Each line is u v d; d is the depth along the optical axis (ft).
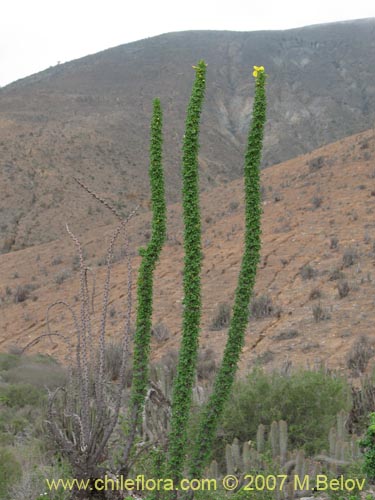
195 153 13.98
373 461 17.89
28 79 574.15
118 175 283.38
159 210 14.87
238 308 14.39
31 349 69.51
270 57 592.60
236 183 148.46
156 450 15.33
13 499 20.71
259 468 20.04
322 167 123.85
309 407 25.20
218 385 14.62
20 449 27.04
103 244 128.57
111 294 84.64
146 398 15.53
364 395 28.27
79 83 477.77
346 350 46.03
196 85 13.93
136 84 481.46
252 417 25.13
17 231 210.38
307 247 81.05
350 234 81.46
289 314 59.62
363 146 125.80
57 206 230.89
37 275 117.29
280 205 108.37
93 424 16.28
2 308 96.22
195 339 14.21
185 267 14.17
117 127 345.72
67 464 19.47
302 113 474.08
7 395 41.39
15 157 267.59
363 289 60.85
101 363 15.51
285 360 45.78
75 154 289.94
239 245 92.48
